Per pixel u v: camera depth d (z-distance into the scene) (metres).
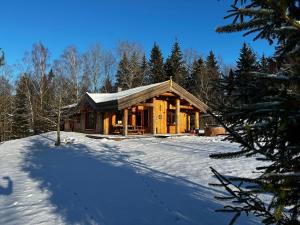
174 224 6.60
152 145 19.16
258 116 3.21
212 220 6.75
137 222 6.76
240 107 3.14
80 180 11.01
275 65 3.46
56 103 26.19
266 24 3.09
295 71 2.86
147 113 26.41
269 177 2.71
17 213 7.68
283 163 2.94
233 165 12.06
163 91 24.33
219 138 22.03
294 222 2.79
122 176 11.27
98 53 50.19
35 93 40.19
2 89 41.81
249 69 3.65
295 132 3.02
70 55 43.06
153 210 7.47
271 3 2.48
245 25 2.92
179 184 9.76
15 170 13.75
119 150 17.77
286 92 2.88
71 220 7.03
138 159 14.73
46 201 8.59
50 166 14.40
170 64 53.25
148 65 55.97
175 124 26.56
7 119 42.75
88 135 25.06
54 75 33.34
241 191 3.08
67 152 18.50
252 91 3.51
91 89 49.25
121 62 52.25
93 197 8.73
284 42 3.23
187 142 20.25
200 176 10.66
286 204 2.77
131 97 22.92
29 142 24.47
